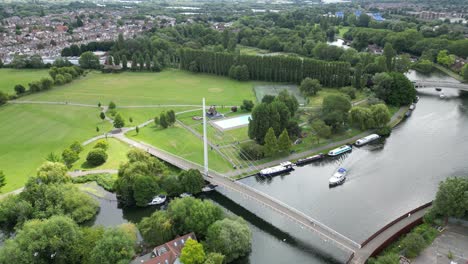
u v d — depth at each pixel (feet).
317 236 452.76
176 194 529.45
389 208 501.97
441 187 435.53
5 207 458.50
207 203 437.17
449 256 379.76
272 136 614.34
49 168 520.42
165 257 367.66
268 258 417.49
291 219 445.37
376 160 633.61
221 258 365.61
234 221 414.62
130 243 385.50
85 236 401.49
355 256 380.99
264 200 481.05
